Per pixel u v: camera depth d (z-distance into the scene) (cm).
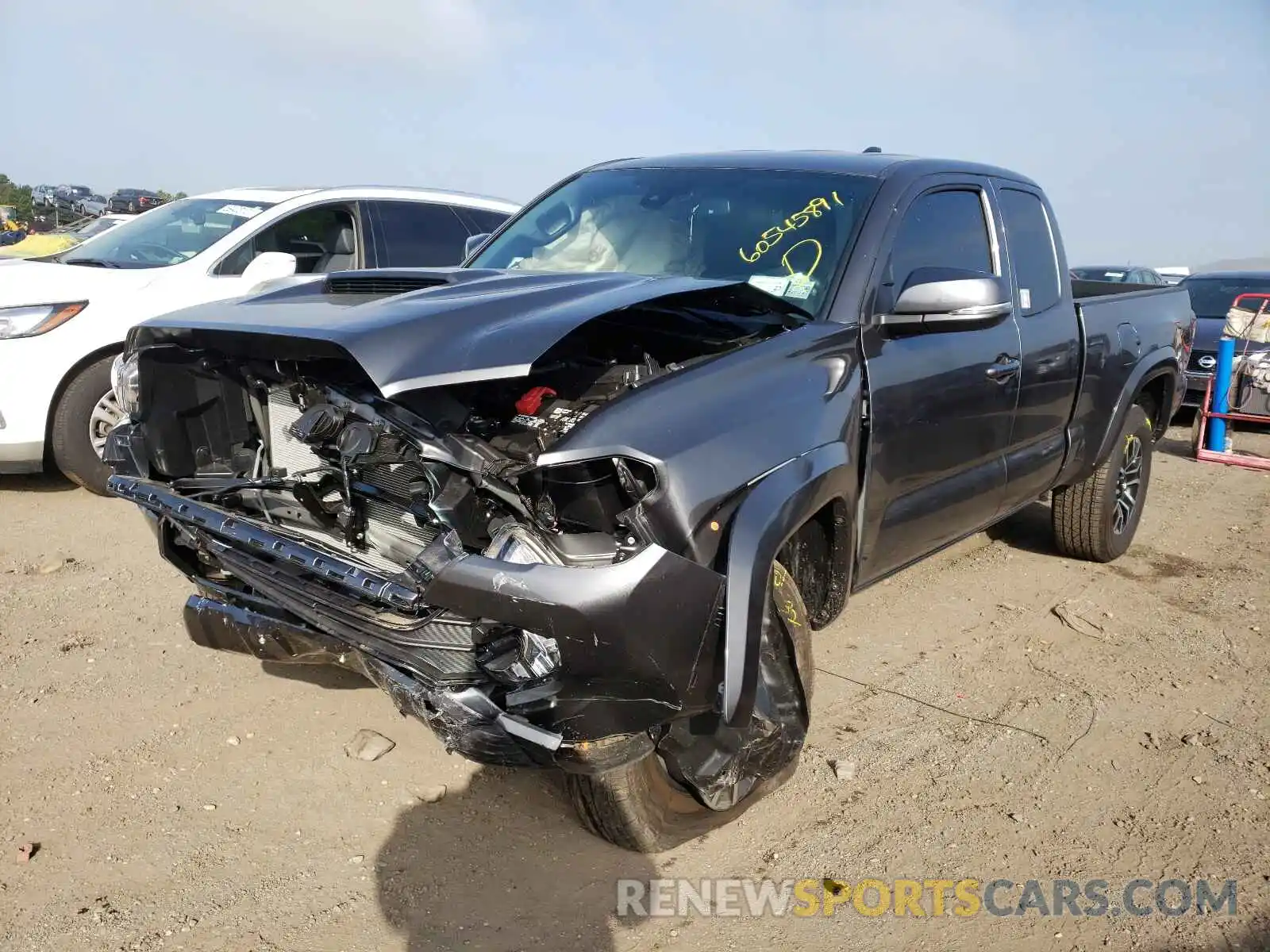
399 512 276
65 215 2188
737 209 392
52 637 415
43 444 579
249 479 311
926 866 302
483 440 261
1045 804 337
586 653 235
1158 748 377
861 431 334
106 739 343
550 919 271
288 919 265
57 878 274
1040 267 475
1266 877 304
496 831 308
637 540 245
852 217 372
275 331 260
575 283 302
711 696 258
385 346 245
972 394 397
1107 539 570
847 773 345
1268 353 976
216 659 405
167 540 323
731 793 299
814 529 333
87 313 588
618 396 263
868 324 348
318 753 342
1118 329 529
